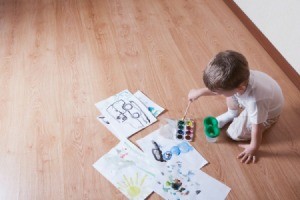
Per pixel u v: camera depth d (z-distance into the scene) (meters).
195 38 1.79
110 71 1.60
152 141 1.31
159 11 2.00
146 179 1.19
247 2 1.82
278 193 1.15
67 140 1.32
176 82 1.55
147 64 1.64
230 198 1.14
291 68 1.54
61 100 1.47
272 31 1.64
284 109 1.43
